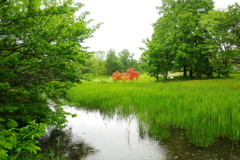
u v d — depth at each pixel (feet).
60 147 13.44
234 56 43.06
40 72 13.35
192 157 11.66
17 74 12.31
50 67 12.87
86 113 23.89
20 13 10.50
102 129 17.47
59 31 12.67
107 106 26.04
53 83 14.52
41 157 11.19
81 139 15.03
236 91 33.17
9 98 13.38
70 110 25.73
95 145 13.82
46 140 14.87
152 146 13.50
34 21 11.65
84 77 14.84
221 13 41.37
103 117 21.75
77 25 14.32
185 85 48.62
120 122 19.61
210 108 19.29
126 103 26.43
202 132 14.82
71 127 18.20
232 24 40.04
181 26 70.95
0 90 12.28
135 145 13.73
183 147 13.17
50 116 14.62
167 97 27.30
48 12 10.90
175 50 74.54
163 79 83.97
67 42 14.02
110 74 189.78
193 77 79.87
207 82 56.95
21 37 11.03
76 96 33.50
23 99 14.87
